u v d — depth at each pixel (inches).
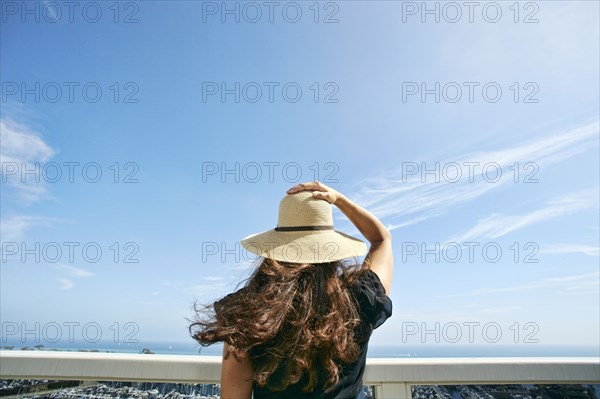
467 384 54.7
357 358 34.2
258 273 37.4
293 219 40.9
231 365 32.6
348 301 34.7
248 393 32.7
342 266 37.9
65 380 51.6
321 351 32.0
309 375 31.5
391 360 55.6
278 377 31.3
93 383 51.8
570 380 54.8
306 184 45.1
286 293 33.2
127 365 52.6
